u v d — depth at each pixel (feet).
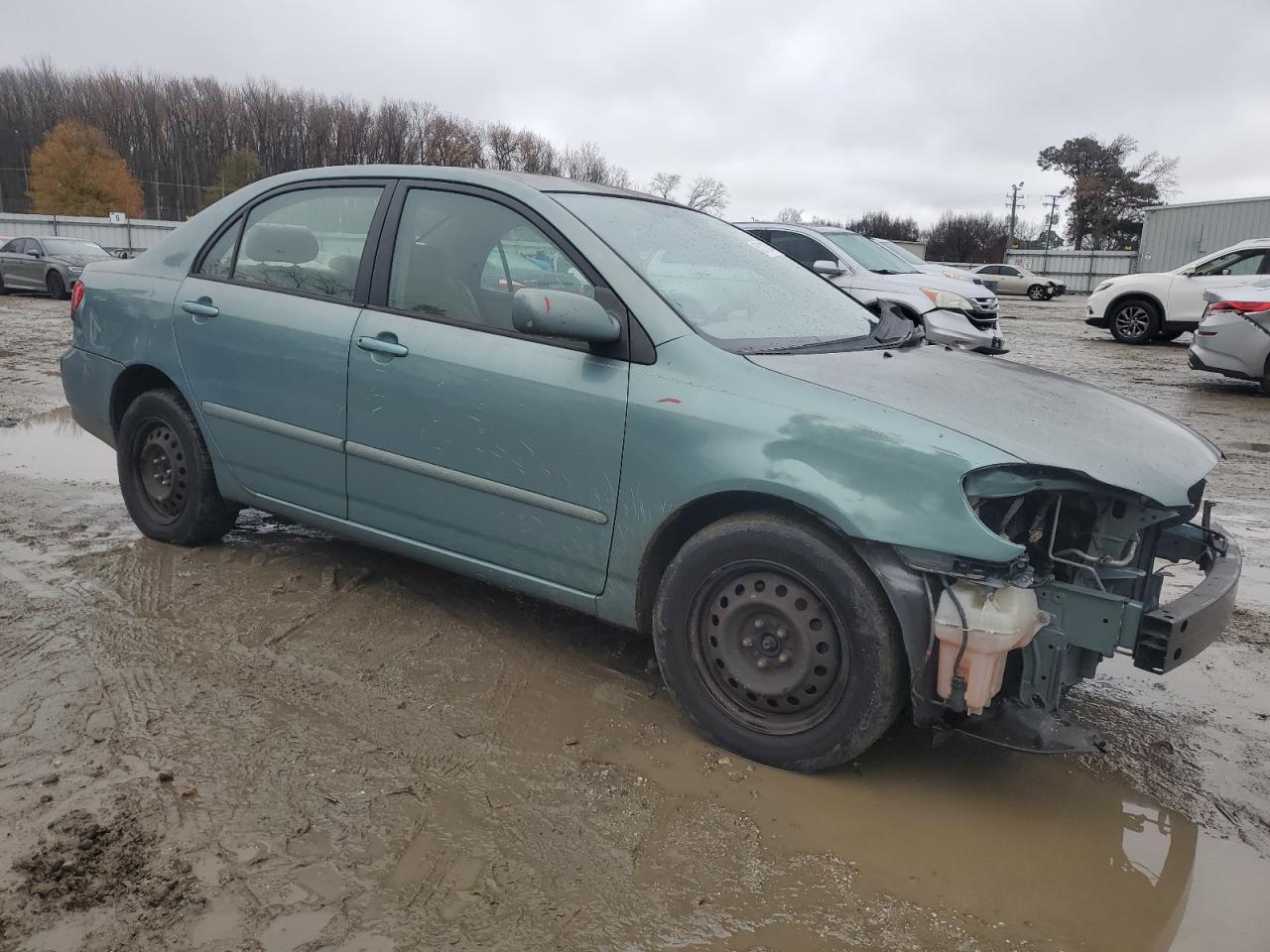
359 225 12.27
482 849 7.97
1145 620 8.28
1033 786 9.46
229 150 234.99
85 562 13.96
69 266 65.51
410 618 12.55
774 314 11.16
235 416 13.12
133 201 212.43
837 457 8.75
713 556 9.44
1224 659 12.61
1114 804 9.21
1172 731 10.69
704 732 9.82
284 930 6.92
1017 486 8.33
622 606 10.30
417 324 11.41
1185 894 7.89
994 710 8.89
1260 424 30.01
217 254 13.70
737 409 9.30
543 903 7.36
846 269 37.96
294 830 8.06
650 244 11.19
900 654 8.73
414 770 9.09
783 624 9.21
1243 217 107.14
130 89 249.75
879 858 8.17
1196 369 37.01
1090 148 273.75
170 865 7.54
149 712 9.83
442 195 11.72
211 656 11.16
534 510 10.61
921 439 8.52
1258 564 16.46
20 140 236.63
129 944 6.71
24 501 17.03
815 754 9.15
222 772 8.86
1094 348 53.36
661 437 9.61
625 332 10.08
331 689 10.56
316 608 12.67
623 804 8.72
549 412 10.28
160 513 14.73
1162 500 8.61
